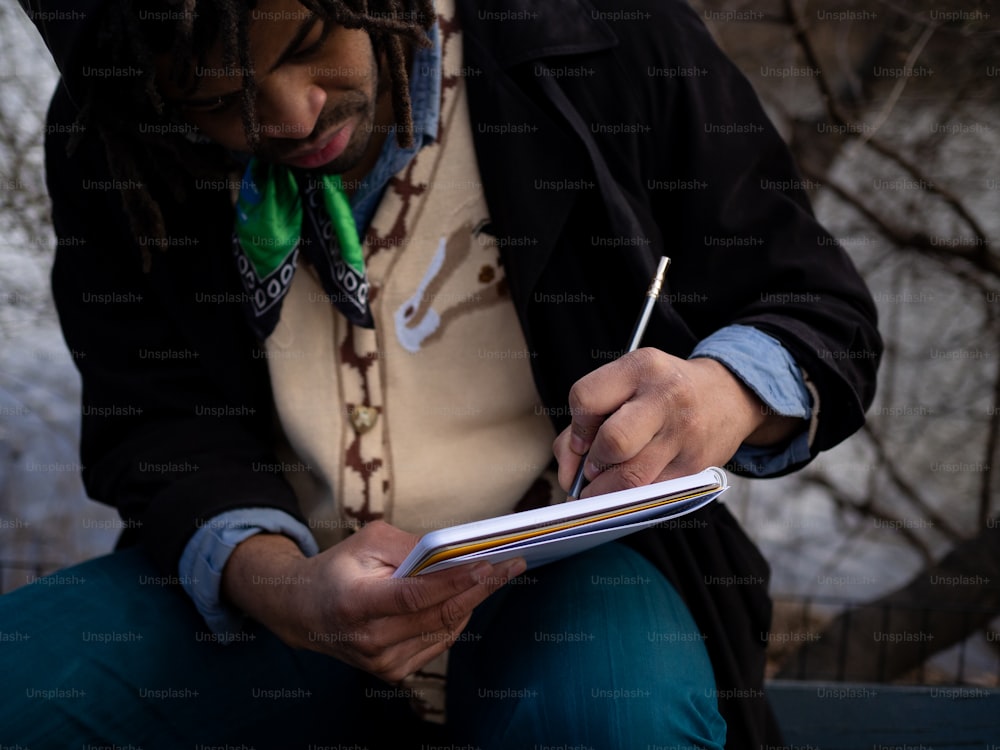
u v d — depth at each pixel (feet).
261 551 3.69
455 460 4.07
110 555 4.23
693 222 3.88
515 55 3.77
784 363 3.41
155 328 4.38
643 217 3.83
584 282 3.87
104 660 3.58
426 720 4.27
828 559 11.89
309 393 4.07
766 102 10.77
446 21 3.88
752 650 4.04
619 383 3.18
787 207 3.91
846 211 11.76
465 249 3.92
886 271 11.98
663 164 3.94
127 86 3.49
